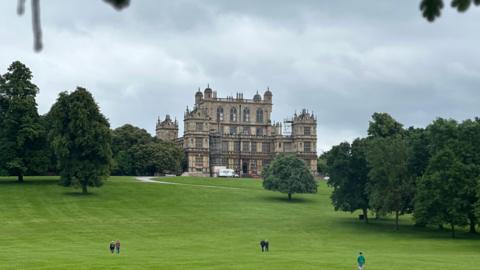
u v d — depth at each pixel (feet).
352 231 382.42
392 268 206.90
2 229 352.28
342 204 417.28
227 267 204.64
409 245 314.35
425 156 407.03
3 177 590.96
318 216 449.48
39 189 488.85
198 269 198.70
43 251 266.57
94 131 469.57
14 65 505.66
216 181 641.40
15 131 492.13
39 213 405.59
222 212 443.73
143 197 486.38
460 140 363.76
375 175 379.14
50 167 502.79
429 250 290.35
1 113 502.79
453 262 228.43
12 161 485.97
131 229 367.86
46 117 512.63
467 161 350.84
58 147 463.42
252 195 538.06
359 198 414.62
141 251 272.31
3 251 264.31
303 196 557.33
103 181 487.61
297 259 234.79
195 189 545.03
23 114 492.95
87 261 221.05
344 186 420.36
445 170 341.00
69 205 436.76
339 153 419.74
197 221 404.98
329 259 236.43
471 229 372.38
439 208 343.05
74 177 471.21
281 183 519.60
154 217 412.77
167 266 206.28
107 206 442.09
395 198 375.04
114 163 489.26
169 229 372.17
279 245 313.73
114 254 254.06
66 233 346.54
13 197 451.12
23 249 276.00
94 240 324.19
